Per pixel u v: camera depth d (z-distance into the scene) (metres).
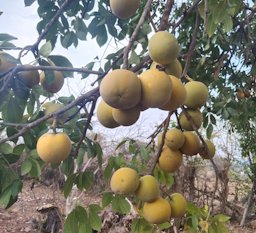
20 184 0.40
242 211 1.80
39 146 0.35
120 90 0.28
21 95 0.39
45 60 0.36
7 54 0.36
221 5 0.43
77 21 0.59
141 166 0.57
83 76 0.48
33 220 1.51
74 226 0.45
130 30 0.61
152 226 0.50
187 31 0.80
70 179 0.45
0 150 0.38
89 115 0.37
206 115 0.71
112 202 0.49
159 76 0.29
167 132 0.42
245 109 0.88
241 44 0.78
